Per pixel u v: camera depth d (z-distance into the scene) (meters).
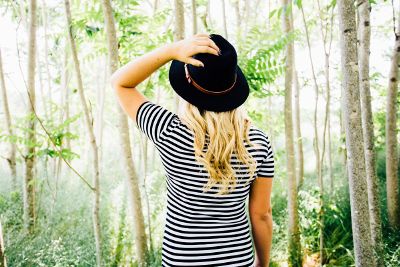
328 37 6.23
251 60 3.55
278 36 3.68
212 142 1.16
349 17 1.69
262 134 1.29
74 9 3.70
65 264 3.62
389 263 3.53
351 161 1.75
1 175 6.34
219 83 1.18
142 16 3.84
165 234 1.30
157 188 5.80
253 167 1.23
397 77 4.58
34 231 4.40
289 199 4.23
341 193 5.70
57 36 5.46
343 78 1.74
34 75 4.27
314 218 4.60
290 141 4.16
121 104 1.26
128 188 3.67
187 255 1.23
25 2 5.38
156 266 3.60
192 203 1.23
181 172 1.20
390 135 4.60
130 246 4.22
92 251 3.95
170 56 1.17
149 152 8.02
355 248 1.82
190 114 1.18
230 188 1.22
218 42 1.26
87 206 5.25
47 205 5.05
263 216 1.44
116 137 10.46
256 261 1.61
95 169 3.31
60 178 6.26
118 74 1.25
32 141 4.04
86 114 3.26
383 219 4.82
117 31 3.68
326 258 4.27
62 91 6.72
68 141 6.33
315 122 4.41
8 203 4.94
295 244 4.20
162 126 1.19
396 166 4.62
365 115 3.20
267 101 6.55
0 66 4.91
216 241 1.23
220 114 1.18
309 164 8.77
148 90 3.97
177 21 3.36
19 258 3.63
